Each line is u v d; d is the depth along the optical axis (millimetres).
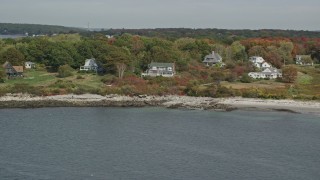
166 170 65562
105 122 97500
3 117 99875
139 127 93125
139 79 137500
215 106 115500
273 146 78750
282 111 110875
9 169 65125
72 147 76875
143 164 68188
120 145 78688
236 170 65750
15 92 120375
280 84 141375
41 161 68938
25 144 78062
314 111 110812
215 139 83562
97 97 121312
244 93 124250
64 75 145250
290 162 69688
